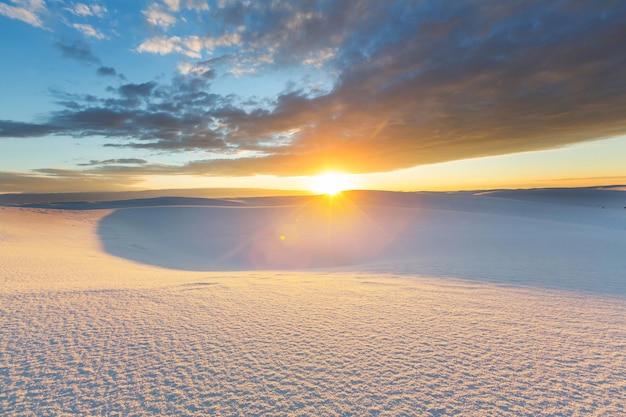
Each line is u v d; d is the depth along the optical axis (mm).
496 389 2672
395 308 5188
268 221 32531
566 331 4059
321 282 7711
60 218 25797
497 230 24453
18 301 5094
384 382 2801
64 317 4438
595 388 2668
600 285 7418
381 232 26438
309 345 3623
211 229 27938
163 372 2959
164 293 6004
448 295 6207
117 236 21609
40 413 2350
